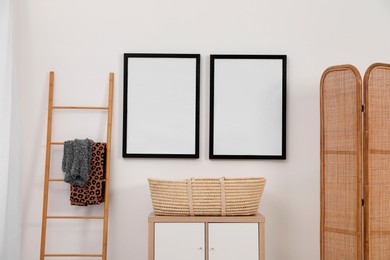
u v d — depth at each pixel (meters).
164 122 4.06
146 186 4.05
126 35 4.12
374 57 4.14
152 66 4.09
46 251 4.00
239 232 3.58
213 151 4.05
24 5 4.11
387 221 3.42
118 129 4.07
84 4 4.12
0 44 3.79
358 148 3.37
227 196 3.61
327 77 3.59
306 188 4.07
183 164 4.07
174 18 4.13
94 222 4.02
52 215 4.01
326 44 4.14
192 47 4.12
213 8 4.14
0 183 3.77
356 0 4.15
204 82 4.11
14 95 4.05
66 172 3.85
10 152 3.98
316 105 4.11
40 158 4.05
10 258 3.92
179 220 3.58
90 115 4.07
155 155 4.04
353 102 3.41
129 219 4.03
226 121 4.07
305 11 4.15
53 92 4.07
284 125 4.05
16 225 3.95
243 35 4.13
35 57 4.09
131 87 4.07
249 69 4.09
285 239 4.05
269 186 4.07
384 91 3.46
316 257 4.04
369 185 3.36
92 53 4.10
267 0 4.15
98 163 3.91
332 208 3.53
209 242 3.57
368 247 3.35
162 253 3.56
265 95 4.08
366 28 4.15
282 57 4.09
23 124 4.06
